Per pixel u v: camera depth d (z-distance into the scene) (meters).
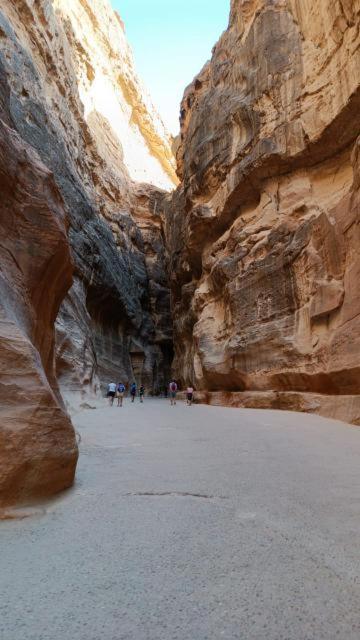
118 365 30.31
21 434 3.18
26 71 20.33
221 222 20.66
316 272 12.30
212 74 23.09
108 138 39.34
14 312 4.08
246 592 1.90
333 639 1.57
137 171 47.62
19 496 3.10
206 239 22.52
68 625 1.65
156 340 39.50
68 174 23.28
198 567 2.15
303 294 13.06
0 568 2.13
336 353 10.69
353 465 4.57
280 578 2.03
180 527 2.71
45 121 21.31
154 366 37.56
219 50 22.52
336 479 3.94
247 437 6.78
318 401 11.13
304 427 8.22
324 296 11.52
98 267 25.81
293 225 14.64
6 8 20.98
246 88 18.25
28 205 4.85
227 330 18.64
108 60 47.62
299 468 4.40
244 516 2.92
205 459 4.91
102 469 4.36
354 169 10.70
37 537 2.55
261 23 17.67
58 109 25.05
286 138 15.27
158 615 1.72
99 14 46.38
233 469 4.35
